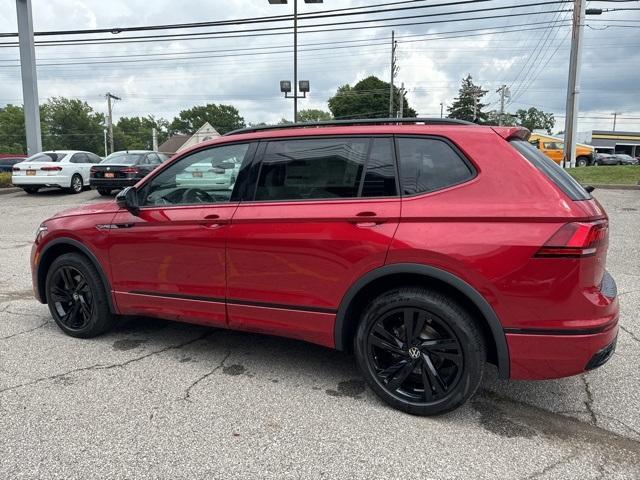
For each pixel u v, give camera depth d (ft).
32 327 15.33
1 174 60.18
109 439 9.27
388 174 10.28
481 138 9.82
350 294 10.38
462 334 9.59
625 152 204.95
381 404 10.69
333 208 10.48
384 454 8.87
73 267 13.98
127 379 11.76
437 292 9.94
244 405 10.59
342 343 10.78
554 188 9.20
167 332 15.01
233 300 11.73
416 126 10.37
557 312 9.00
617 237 28.66
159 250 12.52
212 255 11.80
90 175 49.26
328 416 10.17
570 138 74.69
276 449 9.00
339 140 10.84
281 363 12.80
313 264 10.65
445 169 9.92
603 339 9.12
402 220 9.87
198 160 12.26
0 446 9.03
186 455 8.80
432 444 9.20
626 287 19.29
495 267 9.14
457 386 9.75
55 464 8.54
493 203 9.34
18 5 57.57
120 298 13.47
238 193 11.66
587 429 9.75
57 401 10.66
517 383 11.73
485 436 9.47
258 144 11.64
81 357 13.05
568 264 8.84
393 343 10.33
